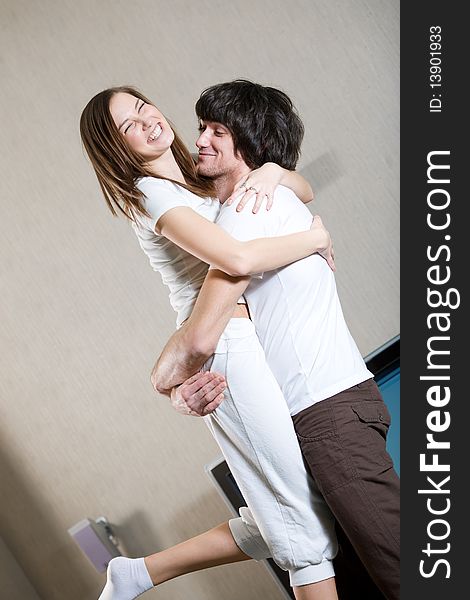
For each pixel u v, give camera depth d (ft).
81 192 11.62
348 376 6.14
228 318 5.93
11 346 11.95
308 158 11.21
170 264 6.49
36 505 12.14
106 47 11.39
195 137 11.28
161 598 11.96
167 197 6.20
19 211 11.75
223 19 11.18
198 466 11.71
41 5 11.48
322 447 5.97
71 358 11.84
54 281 11.77
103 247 11.65
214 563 7.14
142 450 11.82
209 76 11.23
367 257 11.22
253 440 6.07
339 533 6.59
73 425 11.93
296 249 6.03
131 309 11.66
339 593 6.60
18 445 12.09
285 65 11.13
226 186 6.66
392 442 9.34
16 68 11.57
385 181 11.10
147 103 6.63
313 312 6.20
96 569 11.69
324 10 11.03
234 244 5.81
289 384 6.13
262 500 6.21
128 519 11.92
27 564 12.23
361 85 11.05
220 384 5.99
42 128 11.60
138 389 11.75
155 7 11.28
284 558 6.19
